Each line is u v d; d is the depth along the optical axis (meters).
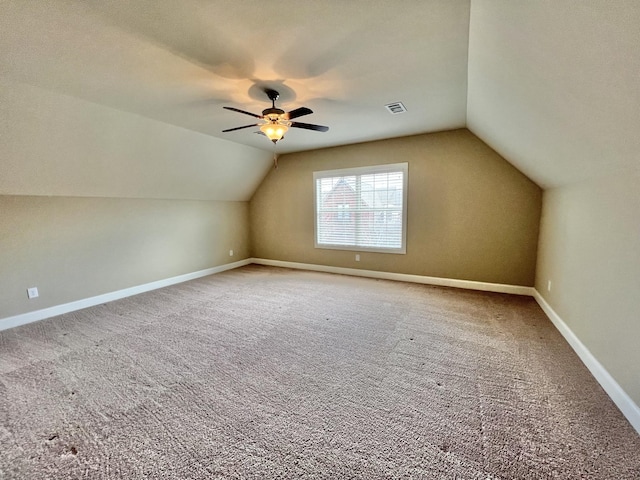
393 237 5.03
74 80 2.53
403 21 1.81
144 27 1.83
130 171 4.10
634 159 1.71
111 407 1.96
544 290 3.61
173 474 1.46
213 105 3.21
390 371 2.35
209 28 1.85
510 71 2.01
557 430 1.71
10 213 3.35
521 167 3.76
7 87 2.53
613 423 1.75
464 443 1.62
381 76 2.57
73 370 2.40
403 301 3.98
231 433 1.72
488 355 2.56
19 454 1.59
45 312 3.62
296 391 2.11
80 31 1.85
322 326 3.23
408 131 4.42
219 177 5.42
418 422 1.79
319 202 5.74
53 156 3.28
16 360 2.57
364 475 1.44
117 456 1.57
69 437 1.71
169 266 5.09
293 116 2.76
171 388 2.16
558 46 1.44
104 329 3.22
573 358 2.49
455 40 2.03
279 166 6.12
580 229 2.59
